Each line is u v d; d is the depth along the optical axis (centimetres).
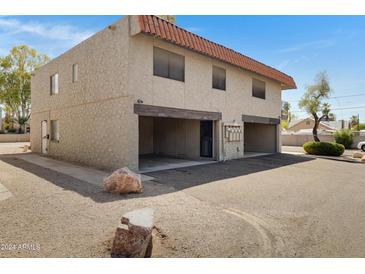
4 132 3516
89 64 1127
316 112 2125
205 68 1217
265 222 467
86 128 1145
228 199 611
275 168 1136
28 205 530
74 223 438
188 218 476
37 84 1684
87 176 851
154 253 347
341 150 1752
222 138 1323
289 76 1866
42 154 1580
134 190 636
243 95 1476
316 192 705
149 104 965
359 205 586
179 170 999
